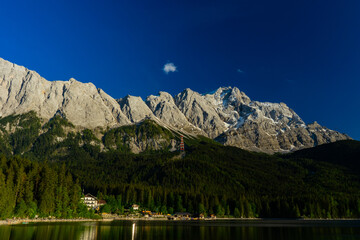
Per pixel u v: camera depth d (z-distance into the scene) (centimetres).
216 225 18575
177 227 16738
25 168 18925
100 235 11988
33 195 17312
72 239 10569
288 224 19762
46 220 16750
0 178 15250
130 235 12450
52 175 18012
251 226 17862
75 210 19450
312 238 12269
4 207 15050
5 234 10956
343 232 14438
